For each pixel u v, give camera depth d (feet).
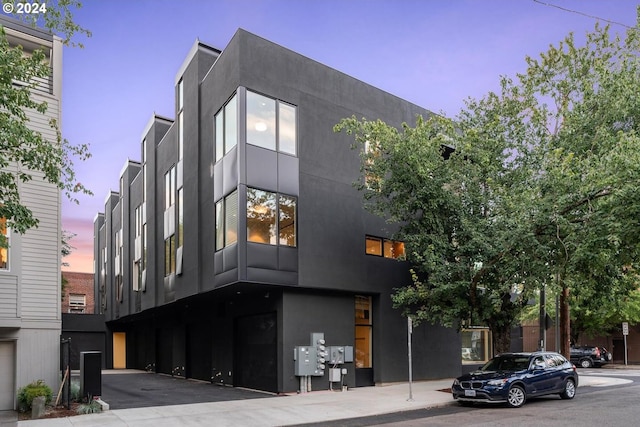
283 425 42.37
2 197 36.27
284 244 62.08
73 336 134.92
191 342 90.58
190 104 76.64
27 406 47.34
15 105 36.94
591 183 49.32
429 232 62.69
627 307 110.42
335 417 45.91
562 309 78.48
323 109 68.95
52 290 52.08
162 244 89.20
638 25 61.46
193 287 70.85
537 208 52.39
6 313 48.65
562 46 68.13
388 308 72.28
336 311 67.41
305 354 62.13
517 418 43.50
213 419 44.55
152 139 97.55
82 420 43.34
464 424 40.98
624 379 82.58
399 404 52.75
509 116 63.93
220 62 67.10
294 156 64.69
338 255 67.21
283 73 65.41
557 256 54.60
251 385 68.54
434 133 62.90
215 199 65.98
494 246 56.03
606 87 59.36
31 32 54.75
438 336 79.15
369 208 64.34
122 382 81.97
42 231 52.11
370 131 60.08
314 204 65.77
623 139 47.01
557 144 61.26
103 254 149.79
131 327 134.21
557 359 57.06
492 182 57.93
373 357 71.31
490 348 90.07
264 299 66.03
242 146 59.98
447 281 59.52
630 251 51.21
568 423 40.57
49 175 38.91
